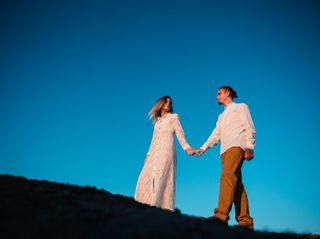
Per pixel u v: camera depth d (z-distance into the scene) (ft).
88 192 16.10
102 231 10.78
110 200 15.37
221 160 20.42
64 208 12.57
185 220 13.09
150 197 21.95
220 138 21.57
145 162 23.27
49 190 14.98
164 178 22.12
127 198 16.52
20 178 16.87
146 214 12.89
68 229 10.84
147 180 22.48
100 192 16.49
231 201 18.99
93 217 11.73
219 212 18.84
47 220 11.39
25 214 11.85
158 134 23.15
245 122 20.12
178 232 11.30
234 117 20.53
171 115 23.50
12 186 15.05
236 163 19.61
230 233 12.07
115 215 12.26
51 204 13.01
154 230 11.10
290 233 15.99
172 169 22.58
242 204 19.84
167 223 11.97
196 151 22.09
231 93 21.79
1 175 17.26
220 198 19.13
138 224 11.47
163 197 21.94
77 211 12.32
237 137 19.99
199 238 11.14
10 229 10.67
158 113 23.94
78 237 10.37
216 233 11.81
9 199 13.21
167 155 22.49
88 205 13.19
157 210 15.15
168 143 22.76
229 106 21.07
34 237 10.28
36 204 12.96
